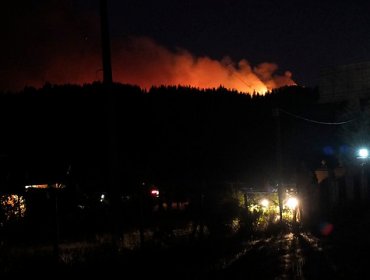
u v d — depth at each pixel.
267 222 20.95
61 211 19.94
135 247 13.95
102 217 21.06
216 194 19.45
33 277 10.96
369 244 15.25
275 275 11.05
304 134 44.38
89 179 27.14
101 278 11.15
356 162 35.66
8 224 17.06
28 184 24.03
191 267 12.27
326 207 25.14
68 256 12.95
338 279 10.41
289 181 30.70
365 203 27.92
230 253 14.47
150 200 21.75
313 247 15.24
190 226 18.89
